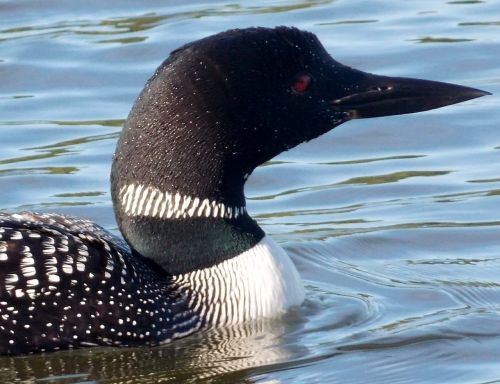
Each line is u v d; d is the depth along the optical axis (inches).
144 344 482.9
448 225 599.8
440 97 505.4
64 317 470.9
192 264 494.3
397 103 504.7
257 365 473.7
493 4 861.8
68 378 463.5
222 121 482.3
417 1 872.3
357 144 693.3
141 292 481.7
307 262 566.9
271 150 498.3
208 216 491.5
